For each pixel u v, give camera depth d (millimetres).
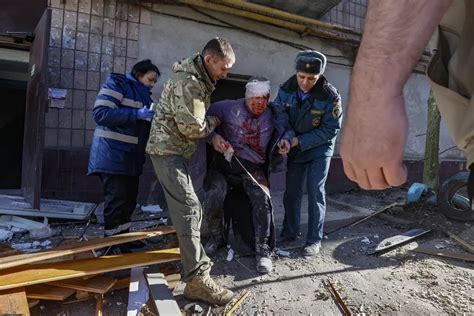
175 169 2375
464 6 784
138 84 3221
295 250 3494
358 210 5355
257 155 3188
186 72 2385
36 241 3611
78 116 4938
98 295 2461
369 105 729
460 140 805
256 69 6184
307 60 3176
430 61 855
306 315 2398
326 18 6973
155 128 2455
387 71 707
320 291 2699
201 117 2371
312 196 3436
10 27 4727
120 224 3180
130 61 5238
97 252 3211
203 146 3910
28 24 4797
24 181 4613
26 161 4562
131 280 2578
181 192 2365
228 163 3162
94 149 3070
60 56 4848
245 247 3361
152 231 2977
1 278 2229
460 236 3930
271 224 3133
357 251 3551
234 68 6020
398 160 742
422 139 7750
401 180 761
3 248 2955
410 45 691
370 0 746
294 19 6121
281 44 6367
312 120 3297
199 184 3865
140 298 2371
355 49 6969
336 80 6938
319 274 2979
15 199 4395
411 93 7555
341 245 3705
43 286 2396
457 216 4355
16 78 6734
